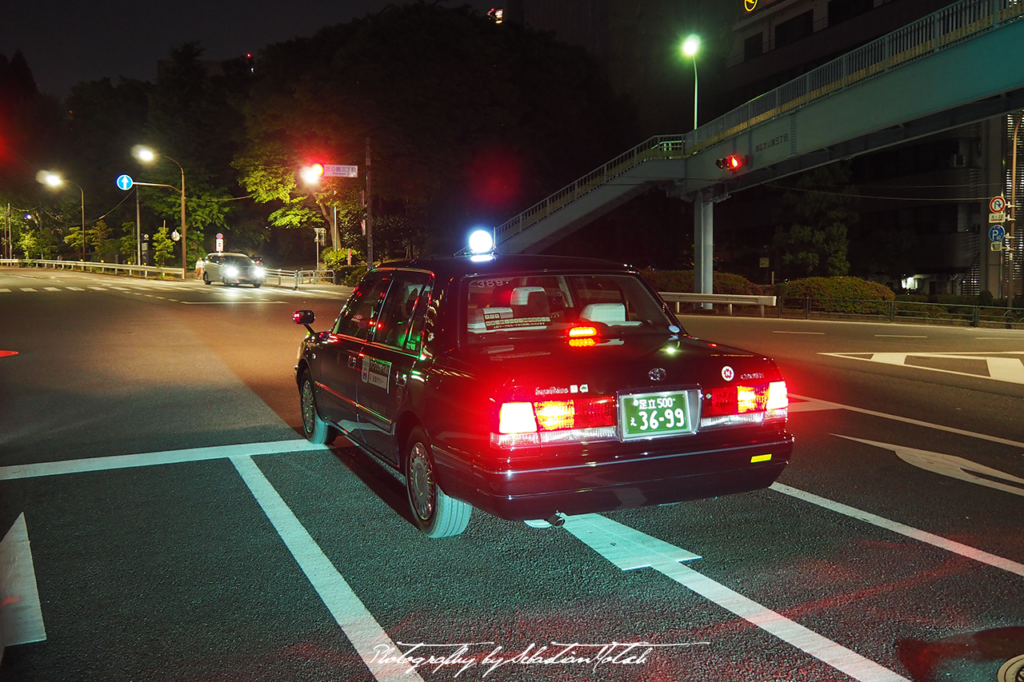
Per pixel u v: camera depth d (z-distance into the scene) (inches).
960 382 462.0
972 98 759.7
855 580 170.9
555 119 2047.2
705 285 1302.9
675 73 2234.3
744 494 234.7
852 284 1196.5
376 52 1740.9
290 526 209.3
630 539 197.8
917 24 828.6
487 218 1994.3
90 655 139.6
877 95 882.8
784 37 2082.9
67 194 3179.1
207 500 232.4
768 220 2098.9
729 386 176.9
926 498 230.7
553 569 178.9
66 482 251.3
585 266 215.5
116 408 376.5
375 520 214.1
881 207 1770.4
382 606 159.9
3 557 187.2
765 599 161.6
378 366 216.7
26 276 2220.7
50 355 575.2
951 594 163.2
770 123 1083.3
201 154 2689.5
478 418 164.6
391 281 236.8
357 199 1967.3
